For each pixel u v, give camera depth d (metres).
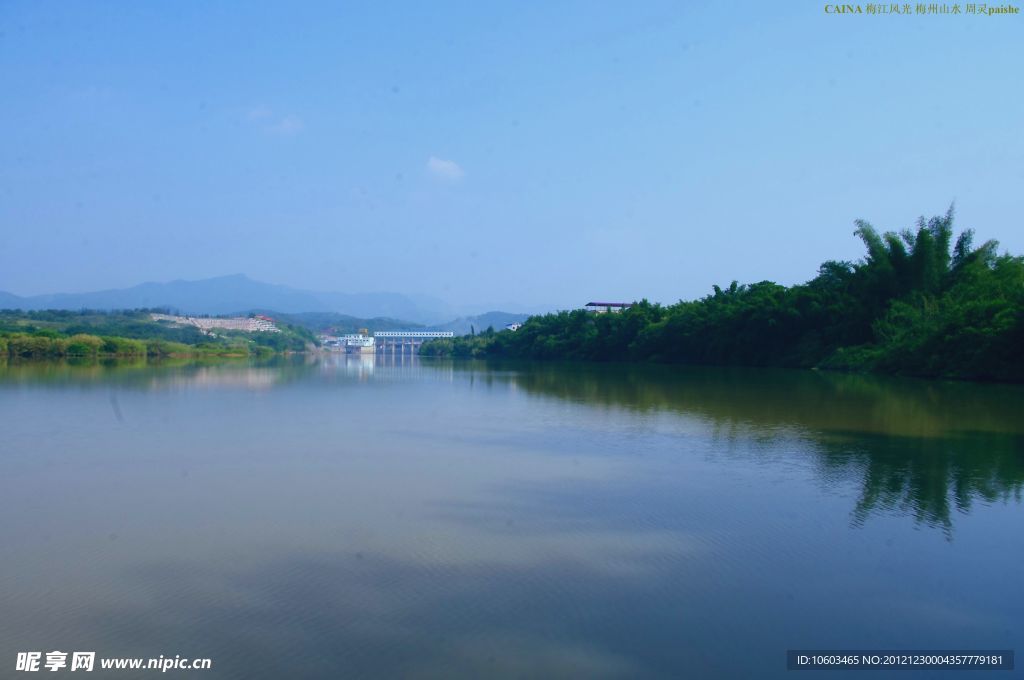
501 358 130.25
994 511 14.03
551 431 24.59
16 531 12.89
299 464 18.83
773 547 11.95
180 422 27.02
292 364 90.75
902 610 9.55
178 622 9.17
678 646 8.59
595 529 12.99
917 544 12.12
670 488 16.06
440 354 161.00
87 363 75.81
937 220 60.72
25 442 22.16
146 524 13.30
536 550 11.84
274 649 8.49
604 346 106.25
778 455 19.84
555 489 15.98
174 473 17.72
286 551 11.78
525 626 9.05
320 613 9.42
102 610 9.53
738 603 9.74
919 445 21.31
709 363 85.44
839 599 9.89
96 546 12.03
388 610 9.51
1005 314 45.88
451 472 17.81
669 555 11.61
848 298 66.62
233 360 103.19
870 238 63.81
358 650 8.48
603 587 10.27
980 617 9.36
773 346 75.69
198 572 10.86
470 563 11.23
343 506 14.57
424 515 13.90
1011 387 42.03
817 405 32.34
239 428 25.39
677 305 101.44
